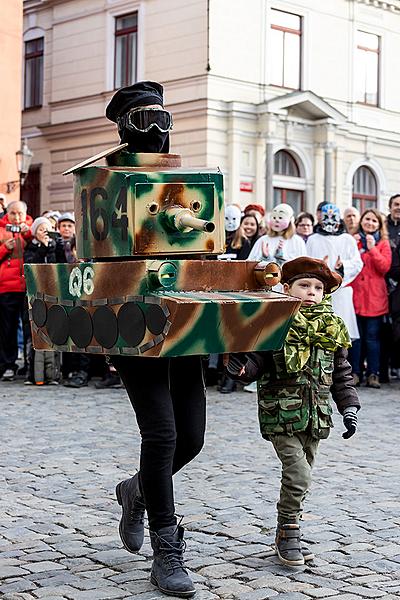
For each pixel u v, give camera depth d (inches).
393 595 178.9
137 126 179.9
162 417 176.9
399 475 284.2
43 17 1211.2
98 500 249.6
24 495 254.7
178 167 178.4
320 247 486.0
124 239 169.0
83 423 370.9
